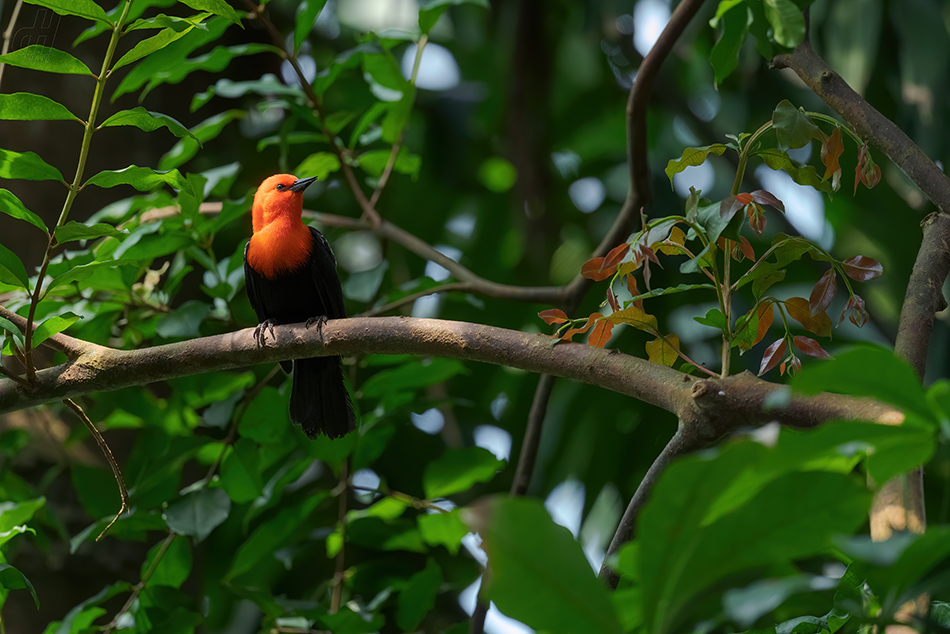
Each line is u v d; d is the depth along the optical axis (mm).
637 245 4855
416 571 8508
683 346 10977
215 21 7109
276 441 7824
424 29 8250
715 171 13398
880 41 11297
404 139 14664
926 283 4754
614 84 15328
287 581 11672
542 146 14102
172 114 10828
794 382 2336
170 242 7512
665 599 2439
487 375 13281
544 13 13117
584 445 12641
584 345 5191
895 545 2301
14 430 8695
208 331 8805
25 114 5164
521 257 14133
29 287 5574
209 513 7359
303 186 8867
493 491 12547
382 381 7844
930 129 10430
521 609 2412
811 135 4742
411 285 8633
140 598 7457
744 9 6078
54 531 9266
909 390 2312
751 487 2531
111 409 8562
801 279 11641
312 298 9078
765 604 2350
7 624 8805
